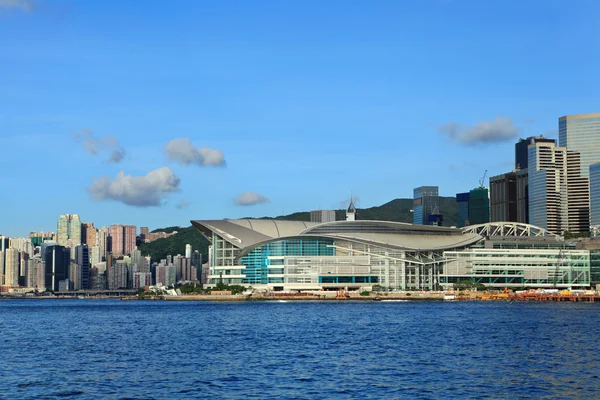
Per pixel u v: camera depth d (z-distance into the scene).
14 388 82.94
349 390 79.94
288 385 83.25
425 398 75.31
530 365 96.75
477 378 86.69
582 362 99.12
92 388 82.56
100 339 143.00
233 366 98.69
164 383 85.31
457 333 144.62
